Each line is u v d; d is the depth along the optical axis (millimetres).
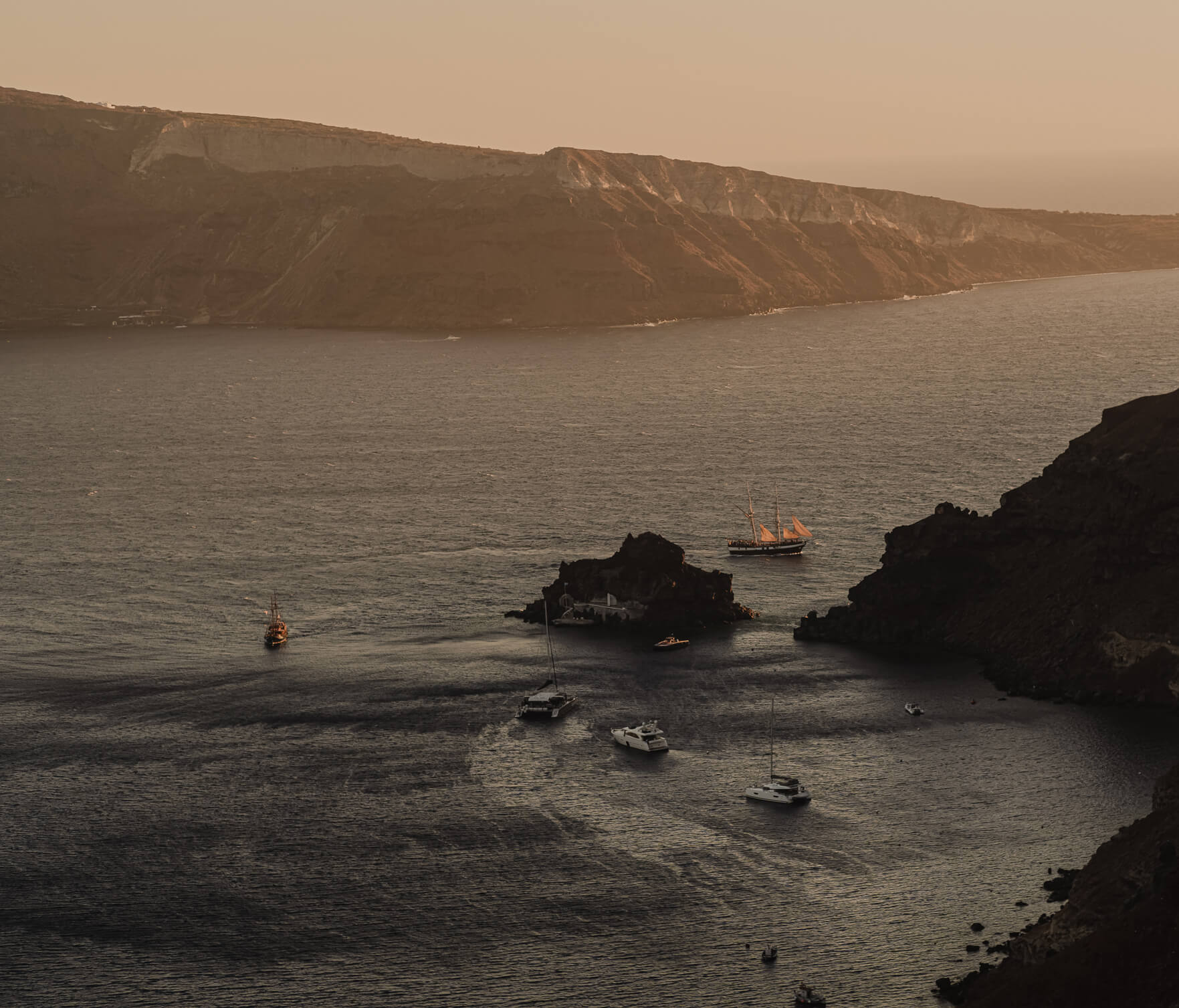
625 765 160250
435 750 166000
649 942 123688
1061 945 111688
